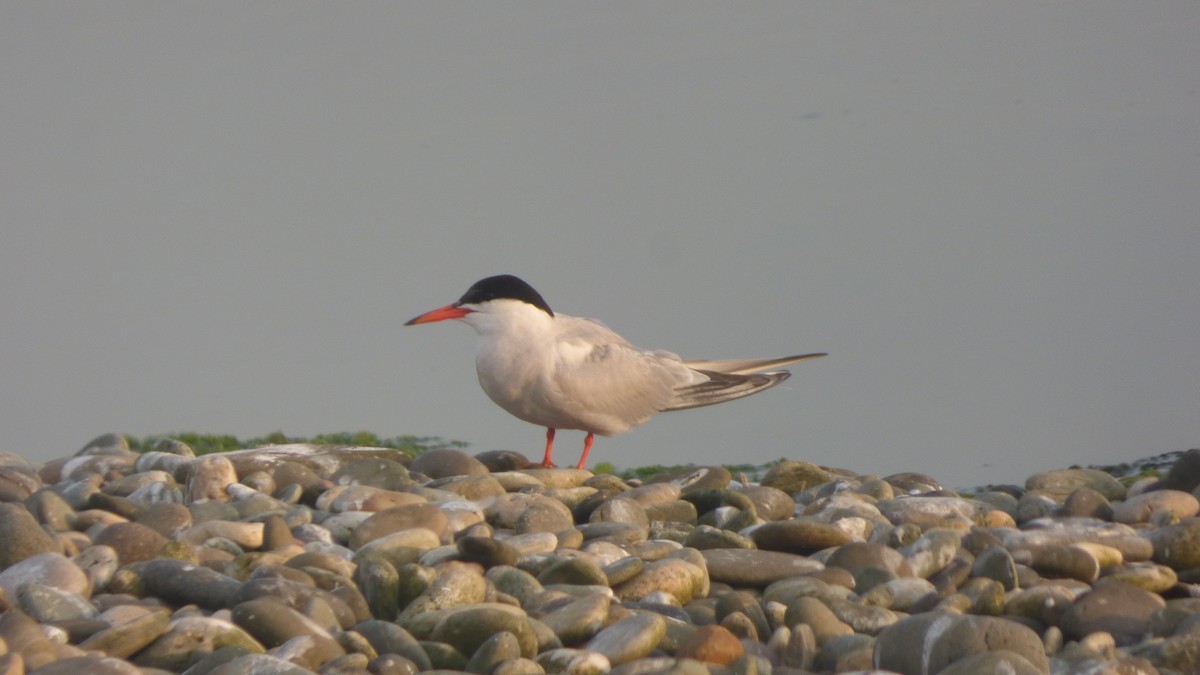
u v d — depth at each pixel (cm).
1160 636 898
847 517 1187
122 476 1377
